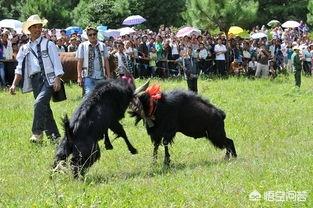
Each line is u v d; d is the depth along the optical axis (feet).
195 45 84.89
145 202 23.32
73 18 136.46
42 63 36.04
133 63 79.61
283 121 47.47
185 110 32.78
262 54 87.56
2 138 39.11
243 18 102.68
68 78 64.39
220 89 73.00
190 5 107.45
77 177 27.89
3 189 26.76
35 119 36.22
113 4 142.00
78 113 29.17
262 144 38.17
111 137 38.99
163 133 32.12
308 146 36.88
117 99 30.35
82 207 21.91
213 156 34.71
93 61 38.70
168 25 145.28
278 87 77.46
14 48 69.51
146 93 31.45
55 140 36.52
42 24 36.50
